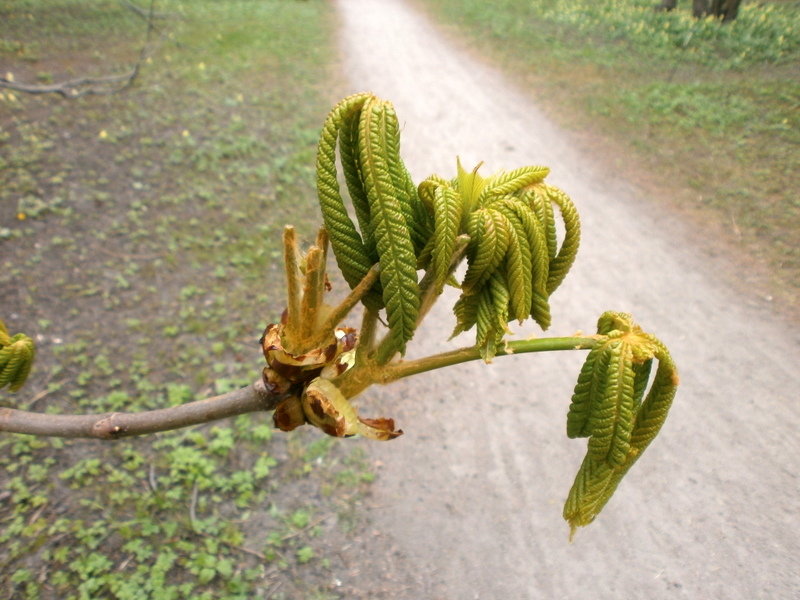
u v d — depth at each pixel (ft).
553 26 57.82
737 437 18.63
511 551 15.90
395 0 75.10
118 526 15.28
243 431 17.88
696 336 22.12
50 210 25.21
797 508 16.80
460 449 18.33
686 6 58.70
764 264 25.48
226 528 15.69
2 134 29.60
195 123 34.17
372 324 4.20
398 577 15.19
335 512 16.40
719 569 15.49
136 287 22.48
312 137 33.99
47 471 16.25
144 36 48.80
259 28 55.83
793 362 21.13
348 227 3.90
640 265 25.68
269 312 22.09
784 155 32.27
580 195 30.71
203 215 26.55
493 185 4.14
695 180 31.37
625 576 15.40
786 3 55.31
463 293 4.21
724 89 40.37
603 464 4.26
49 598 13.83
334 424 4.09
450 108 40.93
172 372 19.49
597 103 40.63
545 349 4.13
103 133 30.63
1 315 20.45
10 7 50.44
